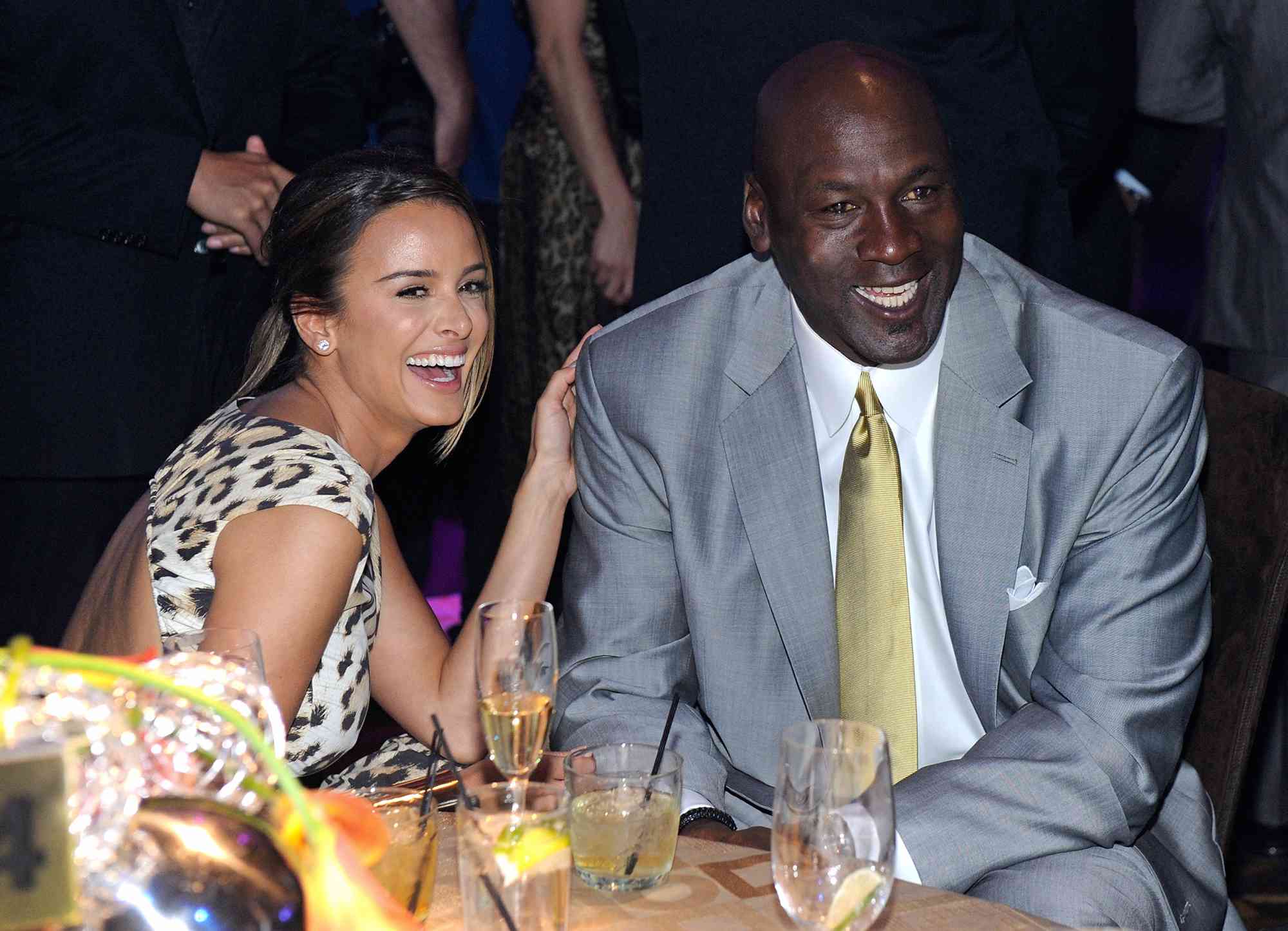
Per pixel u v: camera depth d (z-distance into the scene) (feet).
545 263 13.48
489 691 5.30
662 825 4.58
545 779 5.82
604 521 7.07
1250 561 6.80
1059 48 9.13
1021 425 6.41
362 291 6.95
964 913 4.43
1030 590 6.40
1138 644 6.17
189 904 3.37
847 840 4.04
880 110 6.25
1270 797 11.09
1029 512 6.39
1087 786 5.92
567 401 7.67
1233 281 11.35
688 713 6.81
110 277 9.24
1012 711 6.61
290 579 6.00
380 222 6.91
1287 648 10.76
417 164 7.13
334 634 6.35
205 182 9.21
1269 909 10.08
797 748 4.09
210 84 9.65
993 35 9.11
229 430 6.58
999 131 9.18
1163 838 6.45
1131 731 6.02
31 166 8.98
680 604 7.02
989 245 7.10
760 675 6.69
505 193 13.61
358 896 3.93
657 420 6.86
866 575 6.47
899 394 6.64
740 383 6.79
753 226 7.00
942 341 6.63
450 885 4.74
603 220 13.05
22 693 3.48
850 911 4.04
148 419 9.41
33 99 9.14
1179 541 6.38
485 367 7.63
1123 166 12.83
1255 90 10.86
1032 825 5.83
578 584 7.14
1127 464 6.29
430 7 14.23
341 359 7.14
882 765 4.08
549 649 5.33
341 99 10.98
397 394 7.13
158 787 3.81
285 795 3.84
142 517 6.62
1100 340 6.43
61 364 9.20
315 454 6.29
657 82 10.16
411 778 7.31
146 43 9.32
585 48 12.75
